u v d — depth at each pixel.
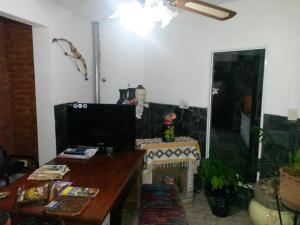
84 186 1.69
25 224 1.25
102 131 2.40
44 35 2.67
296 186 1.67
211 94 2.99
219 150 3.00
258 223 2.14
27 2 2.31
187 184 2.99
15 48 2.89
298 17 2.26
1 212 1.21
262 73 2.56
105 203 1.47
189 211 2.79
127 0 2.62
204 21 2.94
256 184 2.29
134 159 2.25
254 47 2.58
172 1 1.46
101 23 3.56
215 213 2.69
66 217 1.33
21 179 1.80
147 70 3.65
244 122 2.77
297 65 2.29
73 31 3.10
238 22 2.68
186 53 3.16
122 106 2.38
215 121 3.01
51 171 1.88
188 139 3.02
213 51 2.91
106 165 2.10
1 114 2.96
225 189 2.59
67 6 2.82
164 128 2.90
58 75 2.84
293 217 1.98
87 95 3.49
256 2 2.53
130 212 2.73
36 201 1.44
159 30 3.41
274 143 2.28
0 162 2.42
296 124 2.32
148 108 3.68
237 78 2.77
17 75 2.96
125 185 1.87
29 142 3.09
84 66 3.37
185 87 3.22
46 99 2.77
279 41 2.40
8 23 2.84
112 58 3.65
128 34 3.61
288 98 2.37
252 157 2.73
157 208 2.01
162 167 3.10
